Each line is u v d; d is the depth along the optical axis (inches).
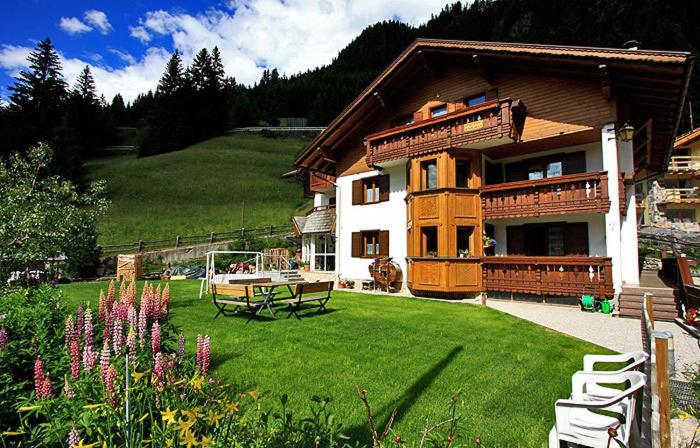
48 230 344.5
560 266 498.9
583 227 554.9
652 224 1222.3
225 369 221.8
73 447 81.3
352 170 783.7
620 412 132.4
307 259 987.9
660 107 525.3
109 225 1563.7
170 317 217.6
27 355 137.3
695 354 262.2
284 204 1892.2
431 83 680.4
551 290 502.6
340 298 563.5
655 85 471.5
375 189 747.4
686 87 457.1
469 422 157.8
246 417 157.2
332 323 357.1
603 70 452.8
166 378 109.0
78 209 386.6
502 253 629.0
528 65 544.7
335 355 250.1
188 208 1787.6
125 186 2000.5
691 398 149.9
